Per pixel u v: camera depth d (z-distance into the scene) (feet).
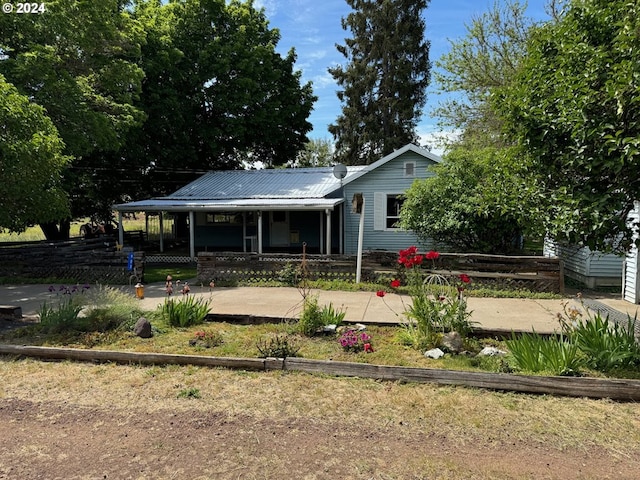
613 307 25.85
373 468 9.20
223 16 72.74
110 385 13.85
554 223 14.19
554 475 8.93
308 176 61.57
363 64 100.63
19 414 11.92
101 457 9.73
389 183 50.90
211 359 15.30
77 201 66.33
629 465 9.31
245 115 73.77
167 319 20.88
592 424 11.15
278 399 12.69
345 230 52.80
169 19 67.82
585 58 13.92
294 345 17.19
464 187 35.17
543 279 30.53
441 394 12.99
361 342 17.29
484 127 61.93
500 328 19.76
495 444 10.21
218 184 61.05
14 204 28.55
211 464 9.41
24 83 36.55
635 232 14.87
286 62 80.53
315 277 34.94
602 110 12.92
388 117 101.71
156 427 11.12
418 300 17.94
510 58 59.36
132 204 52.37
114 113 46.21
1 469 9.29
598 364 14.55
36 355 16.47
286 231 60.64
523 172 16.43
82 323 20.03
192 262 51.37
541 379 13.01
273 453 9.83
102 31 42.39
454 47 61.98
